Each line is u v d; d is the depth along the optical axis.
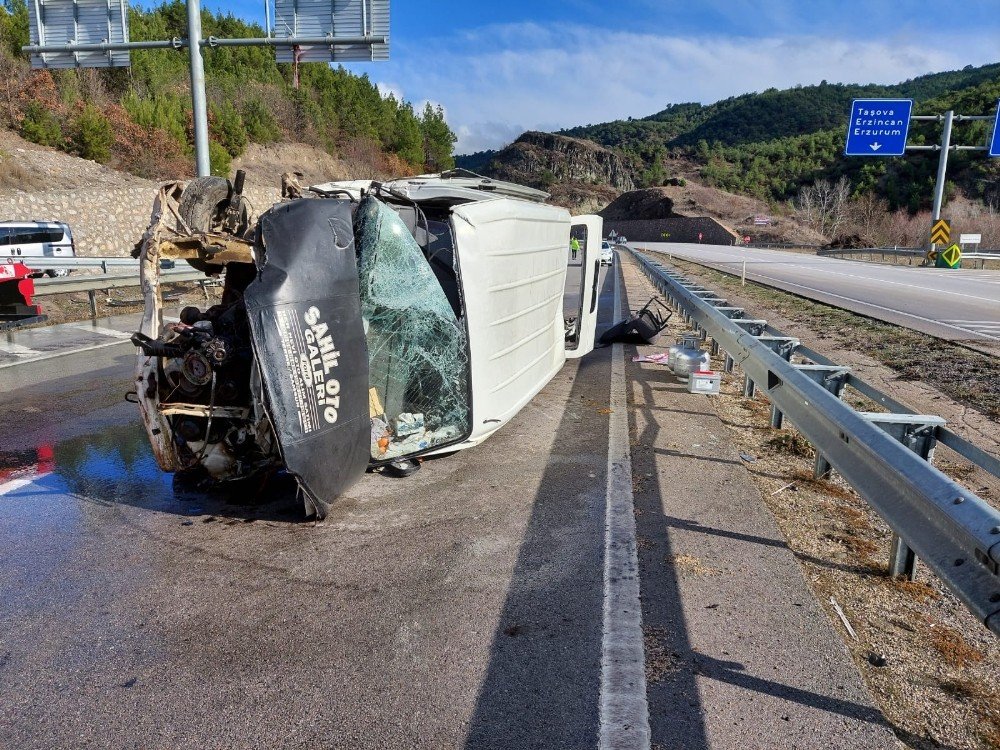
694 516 4.12
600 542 3.79
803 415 4.61
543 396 7.18
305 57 12.89
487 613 3.14
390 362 4.50
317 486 3.79
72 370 8.78
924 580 3.45
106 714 2.51
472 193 5.66
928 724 2.42
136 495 4.63
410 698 2.58
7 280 11.24
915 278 23.28
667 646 2.83
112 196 25.67
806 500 4.41
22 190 23.95
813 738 2.32
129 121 31.52
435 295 4.61
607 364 8.85
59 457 5.44
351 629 3.04
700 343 10.16
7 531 4.09
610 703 2.51
